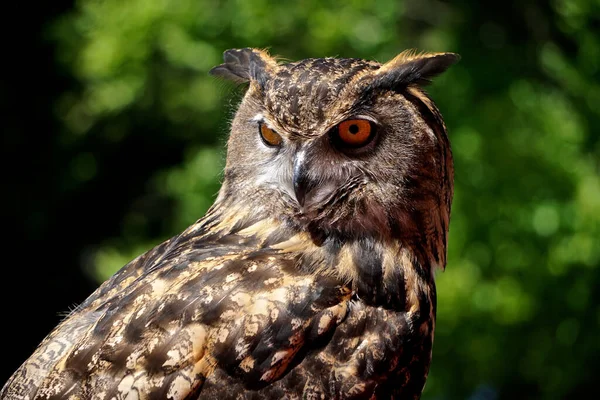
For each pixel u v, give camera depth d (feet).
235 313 17.03
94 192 73.10
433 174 19.75
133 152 71.26
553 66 49.98
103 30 52.85
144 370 16.14
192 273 17.62
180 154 70.23
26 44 72.59
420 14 54.80
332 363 17.76
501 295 47.88
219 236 19.75
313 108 19.52
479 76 49.49
